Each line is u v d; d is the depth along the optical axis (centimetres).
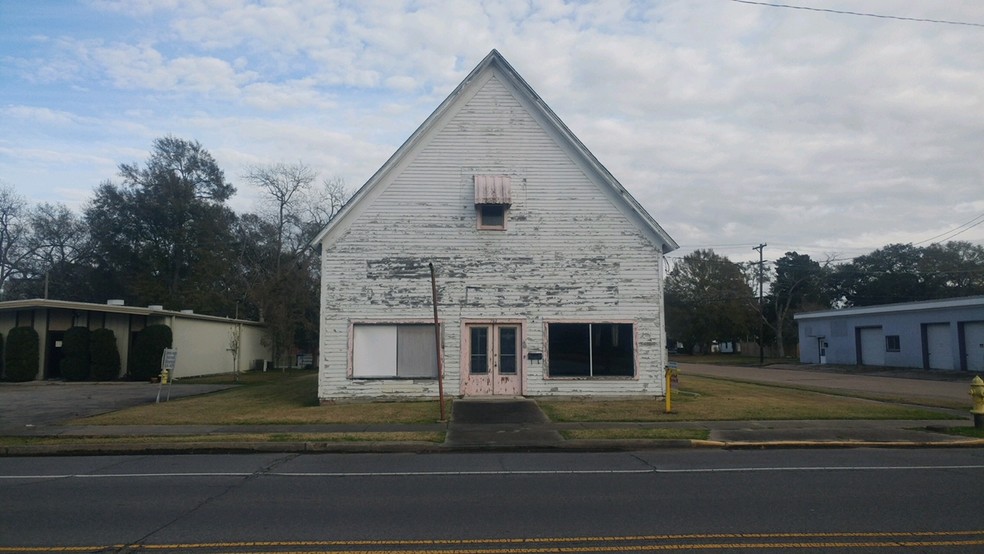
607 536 725
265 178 5547
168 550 686
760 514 819
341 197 5288
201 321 4122
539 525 772
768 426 1631
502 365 2161
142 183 6234
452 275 2156
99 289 6238
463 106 2205
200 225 6125
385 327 2138
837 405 2041
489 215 2183
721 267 7694
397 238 2156
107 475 1120
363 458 1299
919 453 1341
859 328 5062
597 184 2197
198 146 6506
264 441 1437
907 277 6900
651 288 2178
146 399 2506
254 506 876
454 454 1352
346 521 795
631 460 1252
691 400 2164
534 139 2203
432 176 2178
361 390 2114
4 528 773
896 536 721
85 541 720
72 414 2011
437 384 2128
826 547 682
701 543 698
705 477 1069
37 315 3528
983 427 1579
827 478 1056
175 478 1086
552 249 2177
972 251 7331
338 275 2139
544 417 1778
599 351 2162
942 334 4225
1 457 1366
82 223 6406
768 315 7481
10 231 6178
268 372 4622
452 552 674
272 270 5356
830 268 7412
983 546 685
